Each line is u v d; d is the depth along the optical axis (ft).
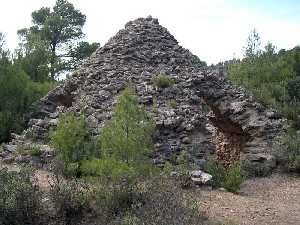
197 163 45.16
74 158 41.88
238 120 57.88
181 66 64.08
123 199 31.63
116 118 36.06
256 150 53.78
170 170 39.37
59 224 30.25
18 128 59.00
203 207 35.40
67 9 120.26
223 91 60.80
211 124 52.65
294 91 76.54
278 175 50.01
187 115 51.39
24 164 44.50
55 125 51.96
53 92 64.18
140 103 52.65
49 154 45.62
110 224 28.78
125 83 57.11
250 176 49.70
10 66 66.59
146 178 34.09
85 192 33.27
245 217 34.71
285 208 38.73
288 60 96.37
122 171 32.76
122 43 66.74
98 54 67.36
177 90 55.88
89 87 59.26
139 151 34.96
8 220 29.35
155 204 29.45
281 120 58.18
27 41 100.53
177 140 47.91
